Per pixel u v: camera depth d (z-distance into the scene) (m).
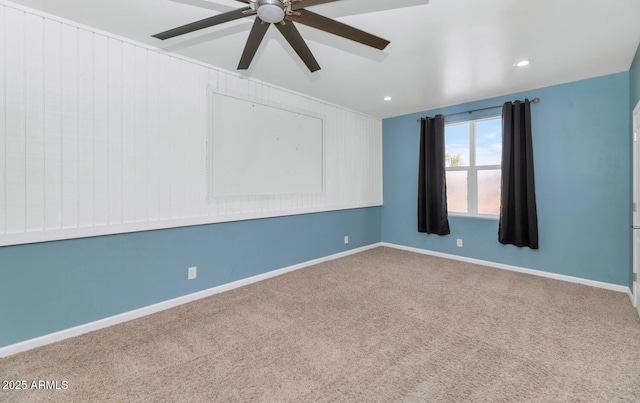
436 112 4.57
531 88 3.59
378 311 2.68
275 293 3.12
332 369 1.85
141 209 2.59
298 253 4.00
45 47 2.11
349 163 4.71
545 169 3.57
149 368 1.86
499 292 3.12
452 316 2.56
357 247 4.92
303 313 2.64
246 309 2.73
